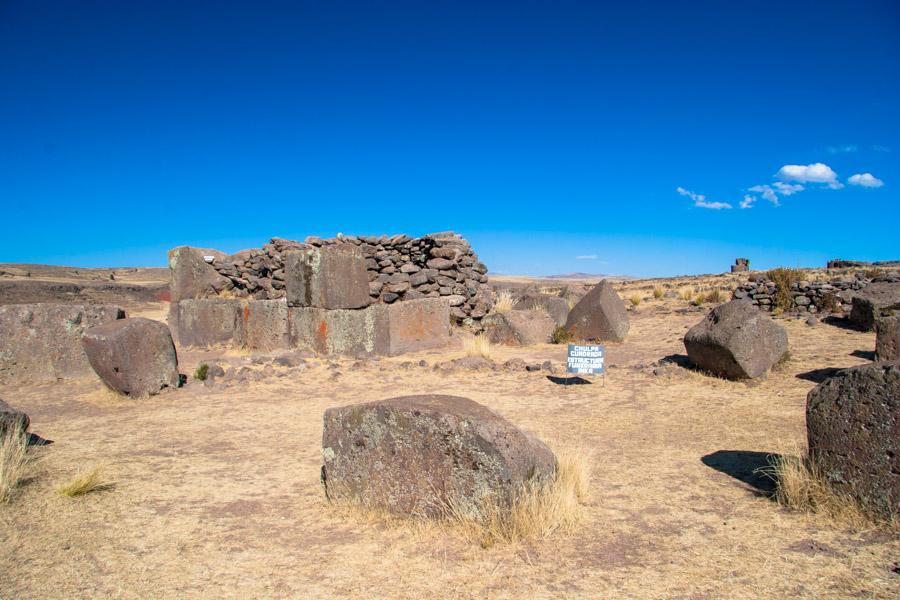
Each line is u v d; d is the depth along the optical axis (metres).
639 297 22.02
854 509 4.38
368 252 17.05
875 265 28.02
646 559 3.90
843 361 10.41
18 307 11.63
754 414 7.84
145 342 10.00
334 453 5.09
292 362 12.32
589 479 5.47
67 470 6.17
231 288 17.61
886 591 3.36
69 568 3.96
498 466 4.29
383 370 11.84
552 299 17.14
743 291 17.55
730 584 3.53
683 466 5.90
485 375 11.20
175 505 5.18
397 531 4.47
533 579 3.66
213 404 9.50
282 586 3.70
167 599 3.56
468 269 17.33
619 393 9.45
